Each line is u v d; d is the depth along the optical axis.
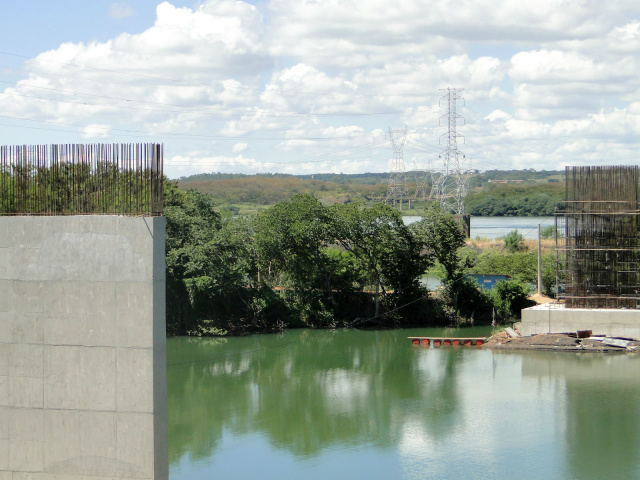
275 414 56.00
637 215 78.38
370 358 76.00
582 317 79.00
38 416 33.50
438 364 72.50
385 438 49.91
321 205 94.88
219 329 88.50
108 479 32.88
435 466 44.41
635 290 79.31
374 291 100.69
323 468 44.38
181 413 56.56
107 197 33.72
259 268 96.38
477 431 51.06
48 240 33.28
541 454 46.22
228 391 63.28
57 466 33.38
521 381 64.62
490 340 81.88
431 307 95.19
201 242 88.50
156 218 32.47
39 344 33.38
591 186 79.44
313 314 93.75
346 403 58.88
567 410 55.59
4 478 33.94
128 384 32.50
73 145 34.16
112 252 32.59
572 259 80.62
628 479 42.03
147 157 33.25
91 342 32.88
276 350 80.50
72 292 33.00
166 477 33.53
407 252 93.56
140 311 32.31
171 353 79.12
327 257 95.06
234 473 43.69
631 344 75.50
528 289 97.94
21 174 34.59
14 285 33.56
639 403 57.09
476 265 113.00
